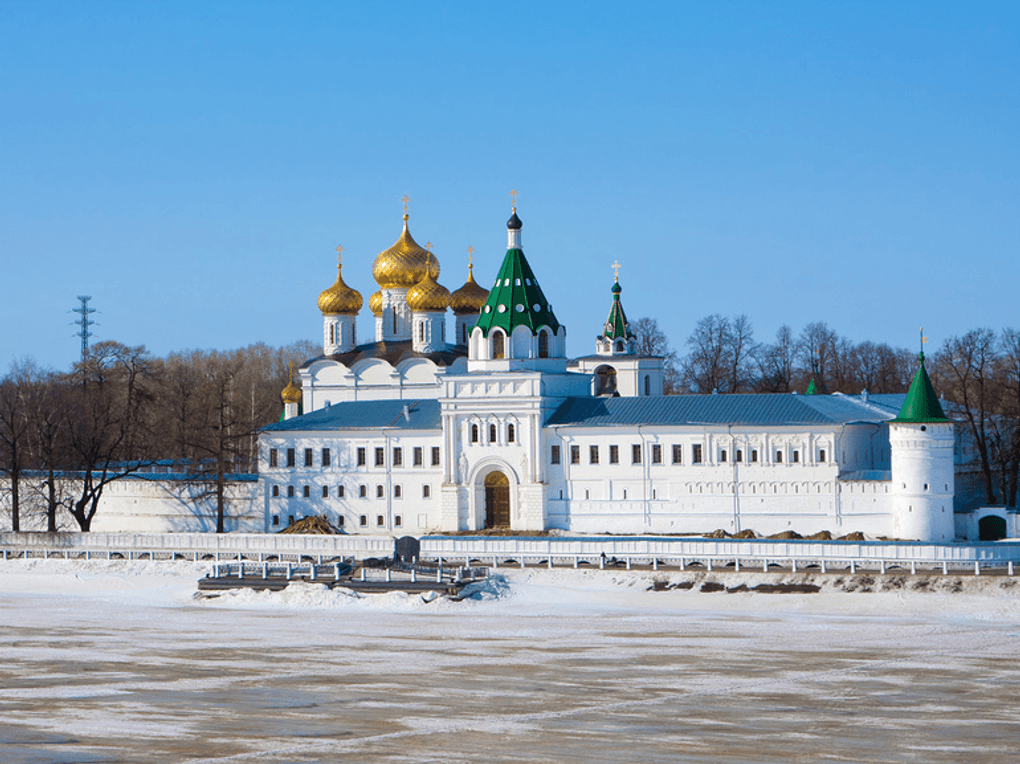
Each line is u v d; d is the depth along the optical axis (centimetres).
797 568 11275
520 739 6619
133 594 12125
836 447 13350
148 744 6550
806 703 7375
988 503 14100
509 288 14950
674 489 13988
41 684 8050
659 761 6212
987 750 6412
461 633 9769
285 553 13038
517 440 14562
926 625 9762
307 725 6931
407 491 15212
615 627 9925
